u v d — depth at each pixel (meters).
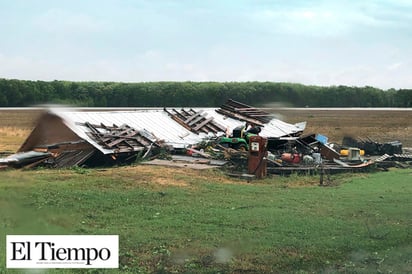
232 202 14.30
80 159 21.11
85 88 72.62
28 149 22.88
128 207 13.18
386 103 88.69
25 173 17.53
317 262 9.30
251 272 8.80
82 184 16.03
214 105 73.88
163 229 11.14
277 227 11.45
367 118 62.31
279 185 17.88
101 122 24.45
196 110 30.73
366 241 10.55
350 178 19.98
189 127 27.80
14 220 10.53
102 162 22.00
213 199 14.68
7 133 38.75
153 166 20.81
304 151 25.00
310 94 75.88
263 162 19.50
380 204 14.27
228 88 72.56
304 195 15.64
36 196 13.40
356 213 13.08
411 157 26.03
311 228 11.43
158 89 78.06
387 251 9.95
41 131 22.80
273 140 26.23
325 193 16.06
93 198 13.94
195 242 10.25
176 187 16.41
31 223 10.45
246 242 10.29
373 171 22.30
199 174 19.20
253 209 13.36
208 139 26.41
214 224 11.66
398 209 13.59
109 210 12.79
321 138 25.81
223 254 9.59
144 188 15.93
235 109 32.81
